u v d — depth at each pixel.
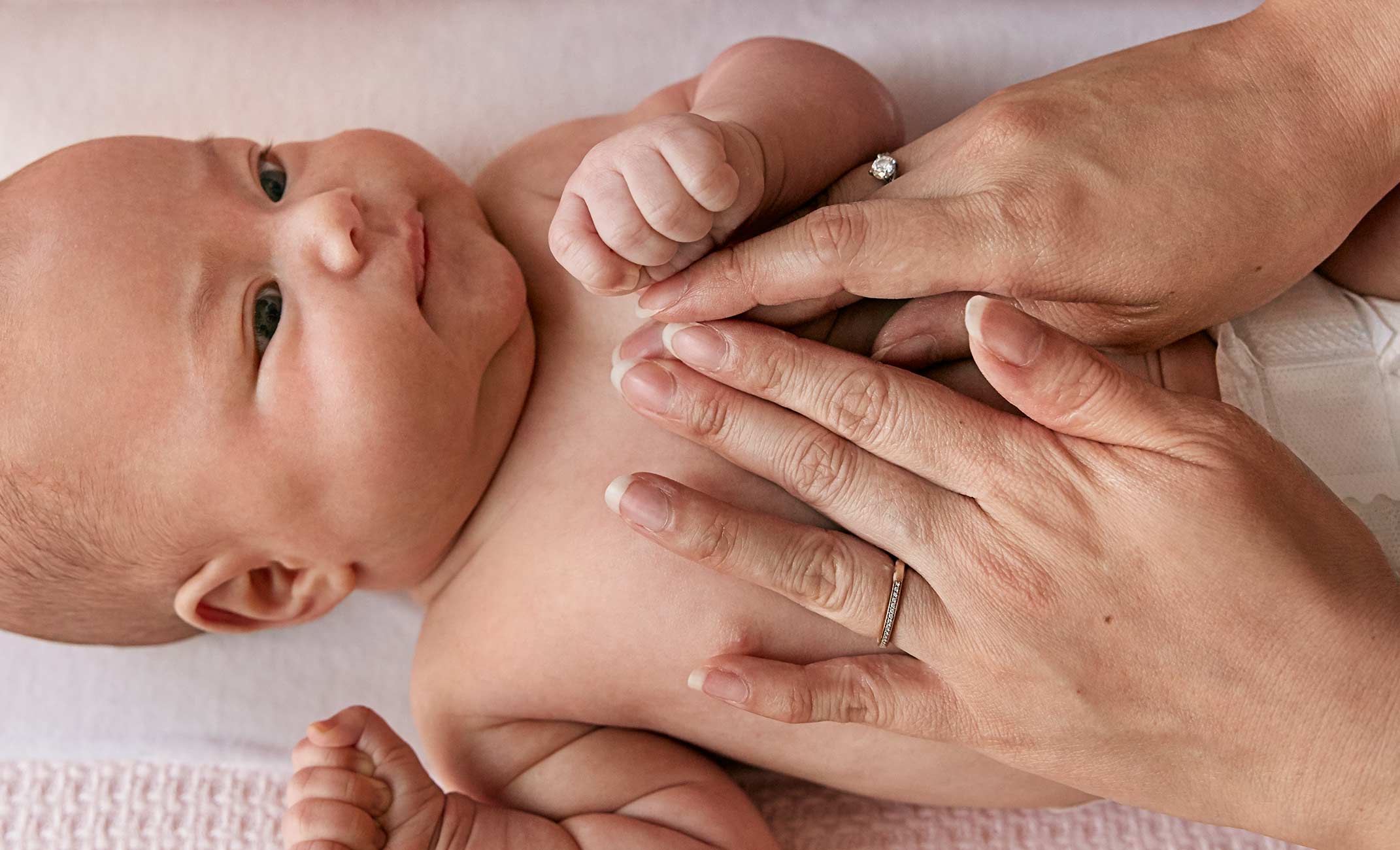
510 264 1.03
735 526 0.83
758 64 1.03
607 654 0.98
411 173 1.04
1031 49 1.24
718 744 1.03
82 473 0.94
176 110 1.33
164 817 1.18
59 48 1.35
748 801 1.05
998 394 0.91
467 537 1.08
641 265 0.80
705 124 0.81
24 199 0.97
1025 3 1.25
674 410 0.84
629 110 1.30
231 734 1.21
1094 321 0.85
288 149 1.06
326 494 0.96
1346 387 0.92
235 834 1.17
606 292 0.82
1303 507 0.78
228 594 1.04
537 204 1.11
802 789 1.15
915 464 0.81
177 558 1.00
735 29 1.30
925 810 1.13
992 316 0.71
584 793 1.01
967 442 0.79
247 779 1.19
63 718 1.22
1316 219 0.81
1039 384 0.73
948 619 0.82
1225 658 0.75
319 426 0.92
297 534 0.99
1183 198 0.79
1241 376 0.92
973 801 1.04
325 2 1.34
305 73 1.33
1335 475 0.91
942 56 1.25
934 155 0.90
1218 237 0.79
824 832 1.12
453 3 1.33
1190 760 0.79
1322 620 0.74
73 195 0.96
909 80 1.25
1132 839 1.12
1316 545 0.76
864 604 0.83
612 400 1.02
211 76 1.34
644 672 0.97
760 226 0.94
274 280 0.95
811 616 0.93
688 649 0.94
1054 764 0.83
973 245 0.77
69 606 1.05
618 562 0.97
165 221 0.95
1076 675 0.78
